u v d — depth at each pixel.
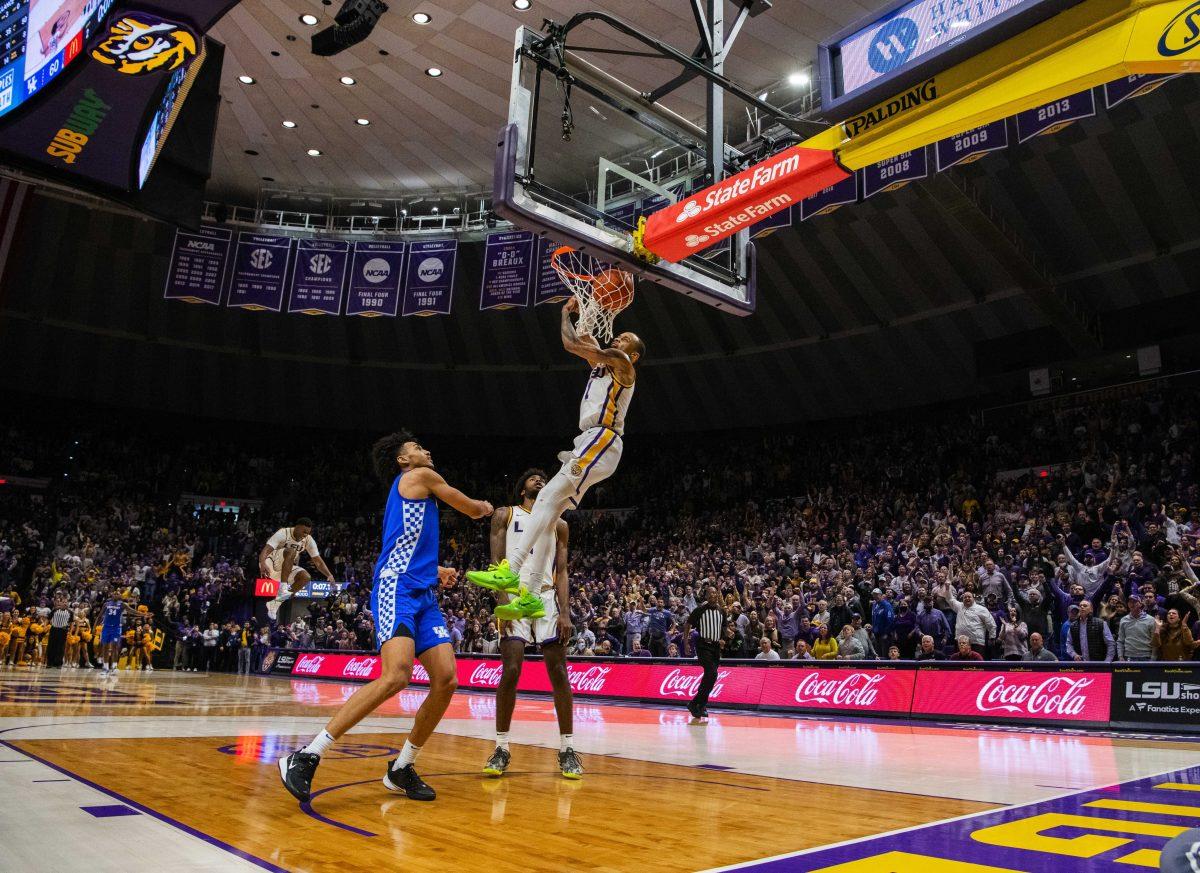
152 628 22.06
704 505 25.17
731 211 5.19
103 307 26.61
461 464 30.58
